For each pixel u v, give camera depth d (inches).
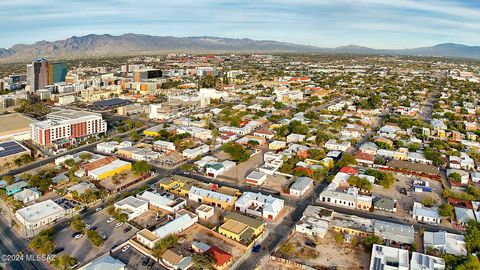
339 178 7805.1
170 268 4864.7
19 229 5861.2
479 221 6122.1
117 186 7544.3
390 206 6653.5
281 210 6555.1
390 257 4987.7
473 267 4753.9
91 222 6087.6
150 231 5595.5
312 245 5467.5
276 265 5004.9
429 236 5615.2
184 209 6535.4
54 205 6451.8
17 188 7204.7
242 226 5777.6
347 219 6166.3
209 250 5113.2
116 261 4830.2
